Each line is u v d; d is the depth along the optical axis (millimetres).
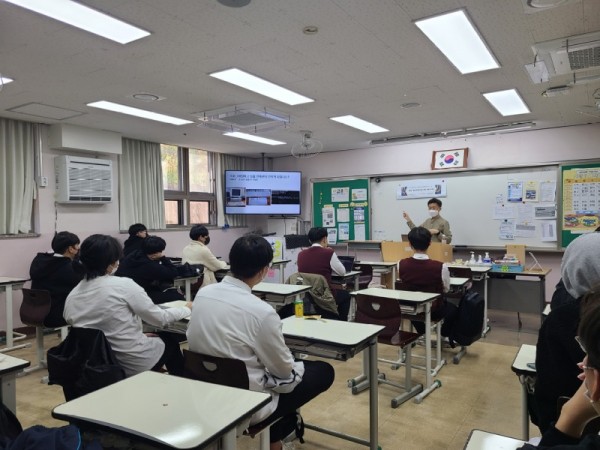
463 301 3832
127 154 6352
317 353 2225
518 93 4312
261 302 1788
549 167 6145
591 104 4777
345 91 4164
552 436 927
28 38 2820
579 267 1409
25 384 3496
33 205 5316
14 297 5062
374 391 2314
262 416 1727
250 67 3455
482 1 2445
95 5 2402
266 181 7926
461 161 6766
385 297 3014
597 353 672
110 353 1937
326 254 4312
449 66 3502
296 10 2514
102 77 3639
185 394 1411
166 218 7164
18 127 5137
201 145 7137
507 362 3900
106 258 2176
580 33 2869
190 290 4750
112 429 1185
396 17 2633
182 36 2836
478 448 1138
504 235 6477
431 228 5965
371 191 7691
